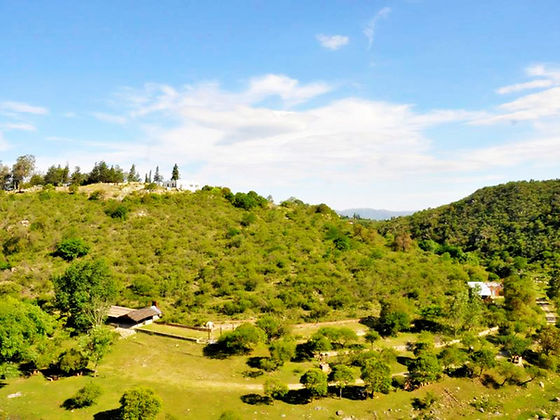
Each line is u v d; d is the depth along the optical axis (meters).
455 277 98.50
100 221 108.19
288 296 73.94
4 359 48.47
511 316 75.69
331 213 150.62
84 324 62.84
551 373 60.94
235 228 110.69
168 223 111.56
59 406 42.41
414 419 45.97
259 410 44.16
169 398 45.47
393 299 72.62
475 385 54.81
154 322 67.06
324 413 44.72
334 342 61.56
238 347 57.16
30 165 140.75
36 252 91.44
